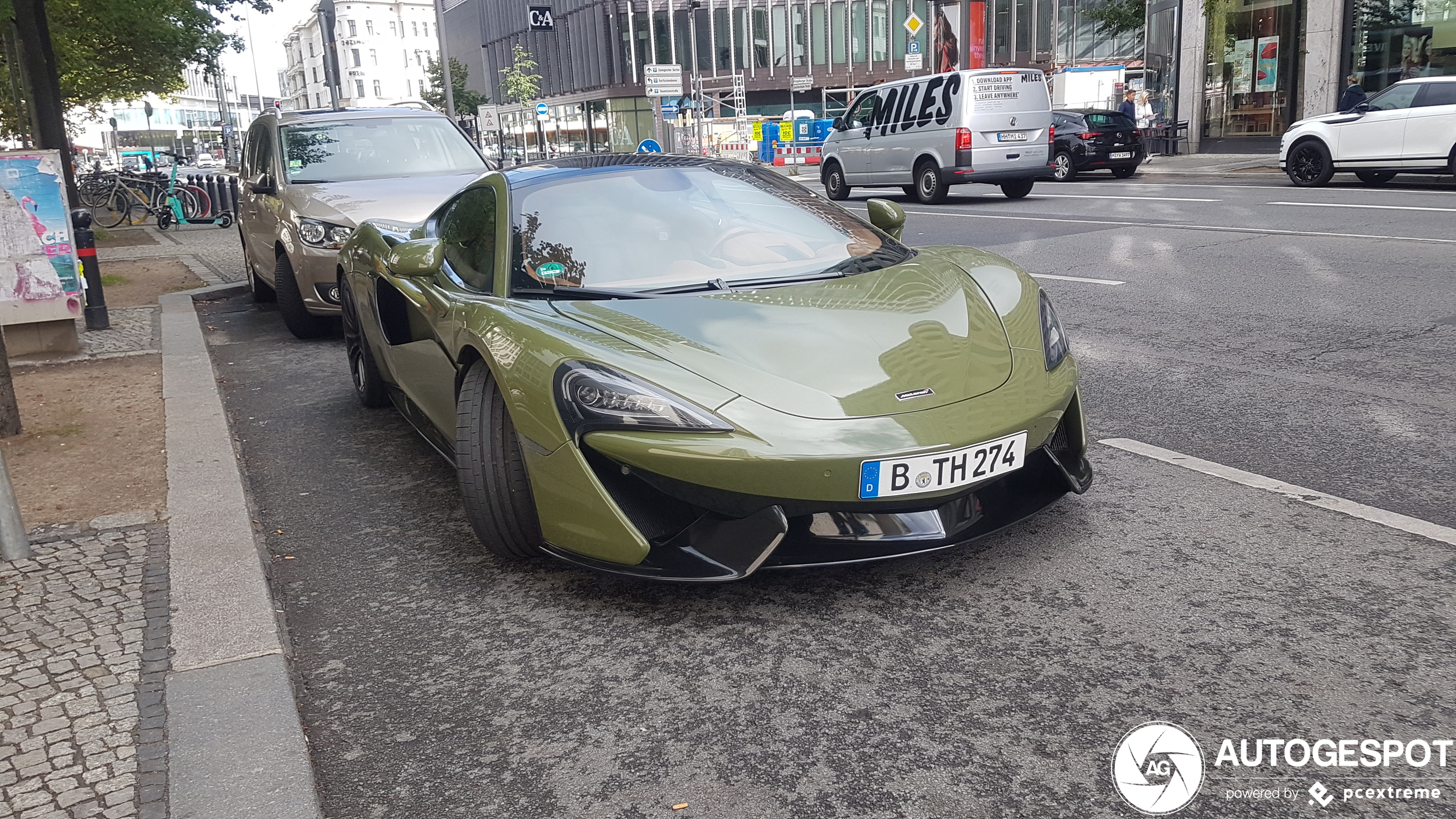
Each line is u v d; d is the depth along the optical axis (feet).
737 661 8.80
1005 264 12.32
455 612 10.16
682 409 9.12
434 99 227.61
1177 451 13.53
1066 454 11.05
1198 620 9.00
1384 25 63.98
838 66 183.73
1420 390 15.57
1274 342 19.11
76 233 26.30
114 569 11.15
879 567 10.42
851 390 9.41
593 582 10.59
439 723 8.21
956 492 9.34
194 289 34.06
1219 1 73.00
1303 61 69.00
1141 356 18.79
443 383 12.38
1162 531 10.93
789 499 8.99
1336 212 36.73
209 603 10.16
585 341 9.91
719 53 185.98
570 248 11.94
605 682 8.64
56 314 22.98
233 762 7.55
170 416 17.28
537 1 219.61
